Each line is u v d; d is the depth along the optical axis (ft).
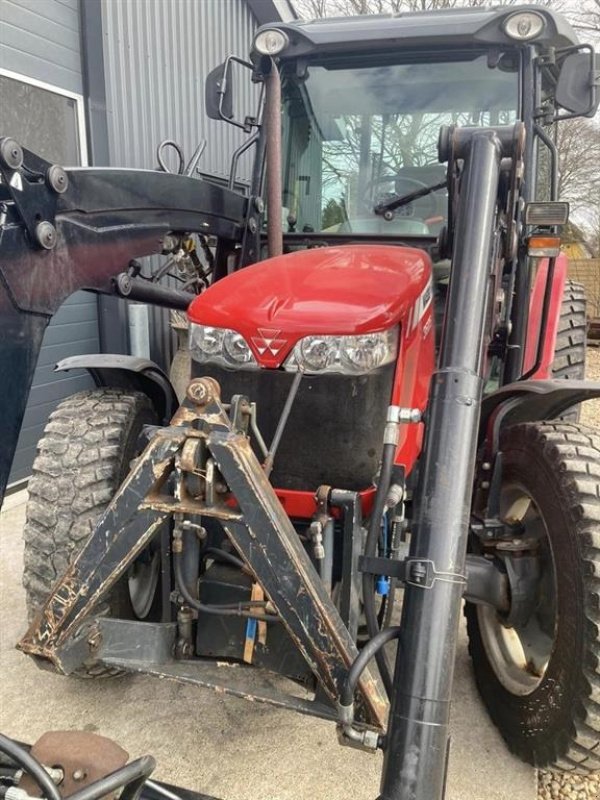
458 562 4.57
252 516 4.86
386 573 4.76
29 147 14.74
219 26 22.58
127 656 5.86
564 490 6.36
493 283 6.23
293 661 5.96
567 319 11.73
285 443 6.48
